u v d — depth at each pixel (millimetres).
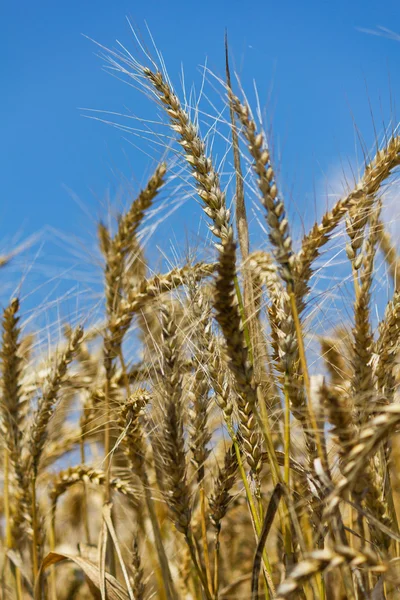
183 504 646
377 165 646
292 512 598
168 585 708
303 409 609
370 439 524
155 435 683
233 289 598
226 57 639
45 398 739
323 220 628
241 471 633
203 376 666
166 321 666
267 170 600
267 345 659
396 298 634
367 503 592
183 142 653
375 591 571
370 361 618
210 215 638
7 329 741
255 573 612
